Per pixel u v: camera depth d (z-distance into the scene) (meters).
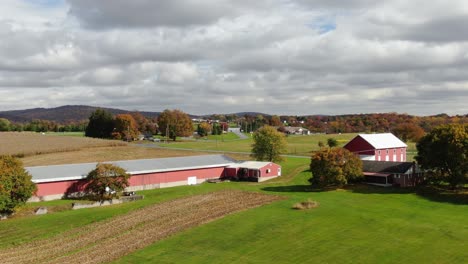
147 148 142.75
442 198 58.97
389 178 69.88
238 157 116.88
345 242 39.84
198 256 37.59
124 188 66.56
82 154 120.00
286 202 57.38
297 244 39.66
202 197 63.12
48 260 37.84
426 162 64.56
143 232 45.38
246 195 63.66
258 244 40.09
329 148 68.81
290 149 141.50
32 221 51.12
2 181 51.94
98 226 48.34
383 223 45.78
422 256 36.12
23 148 122.38
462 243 39.12
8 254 39.78
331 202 56.78
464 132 61.25
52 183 65.75
